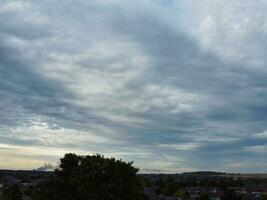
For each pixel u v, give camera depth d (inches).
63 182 1715.1
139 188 1798.7
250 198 5027.1
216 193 5561.0
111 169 1729.8
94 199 1636.3
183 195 5226.4
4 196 3727.9
